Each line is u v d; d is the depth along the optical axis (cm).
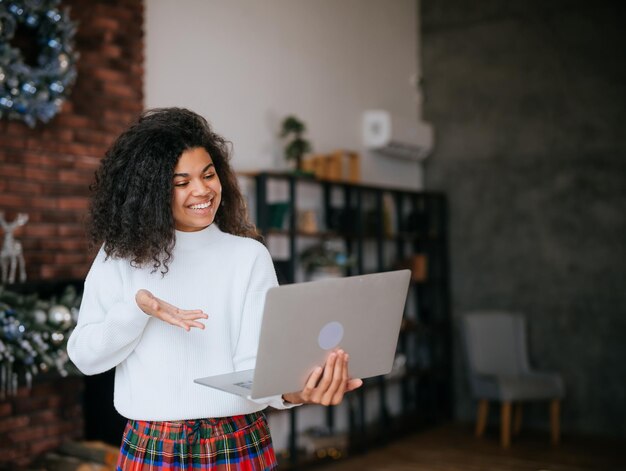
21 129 337
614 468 448
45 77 329
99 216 153
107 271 153
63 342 305
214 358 153
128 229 147
